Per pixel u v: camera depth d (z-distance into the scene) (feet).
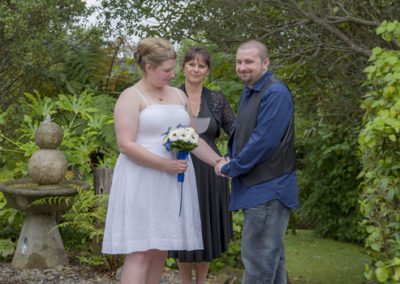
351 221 31.27
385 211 11.29
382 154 11.69
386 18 19.74
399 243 10.88
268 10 21.31
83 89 25.67
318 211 32.83
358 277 23.52
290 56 20.88
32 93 25.13
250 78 11.21
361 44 20.52
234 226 17.04
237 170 11.02
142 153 10.48
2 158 21.83
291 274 24.08
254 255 11.23
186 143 10.65
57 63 25.82
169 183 10.92
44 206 17.02
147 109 10.80
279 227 11.18
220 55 21.26
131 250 10.59
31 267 17.15
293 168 11.30
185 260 13.20
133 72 27.66
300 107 24.73
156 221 10.77
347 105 21.98
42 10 22.31
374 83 12.52
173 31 21.65
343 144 29.66
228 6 20.57
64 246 19.01
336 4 20.20
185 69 13.53
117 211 10.82
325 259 27.20
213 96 13.84
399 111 10.84
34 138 19.61
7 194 17.21
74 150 20.81
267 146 10.79
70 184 18.06
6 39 22.72
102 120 20.86
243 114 11.37
